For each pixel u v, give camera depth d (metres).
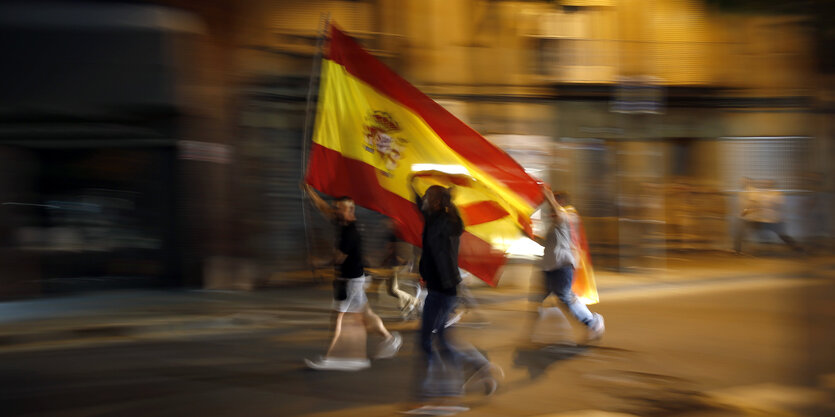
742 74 15.49
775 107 15.49
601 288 11.97
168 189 11.59
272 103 12.41
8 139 10.87
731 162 16.34
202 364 7.10
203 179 11.66
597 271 14.02
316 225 12.40
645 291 11.67
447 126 6.49
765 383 6.13
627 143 15.14
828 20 4.79
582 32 14.53
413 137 6.54
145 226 11.59
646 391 6.00
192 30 11.42
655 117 15.41
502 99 14.00
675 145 16.28
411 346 7.79
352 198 6.73
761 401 5.58
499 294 11.39
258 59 12.31
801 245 15.27
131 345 8.07
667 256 15.71
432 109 6.45
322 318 9.53
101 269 11.42
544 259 7.77
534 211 6.78
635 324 8.90
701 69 15.40
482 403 5.70
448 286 5.71
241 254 11.98
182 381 6.46
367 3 13.13
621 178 15.04
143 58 11.03
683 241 16.00
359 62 6.54
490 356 7.27
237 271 11.87
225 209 11.89
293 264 12.27
